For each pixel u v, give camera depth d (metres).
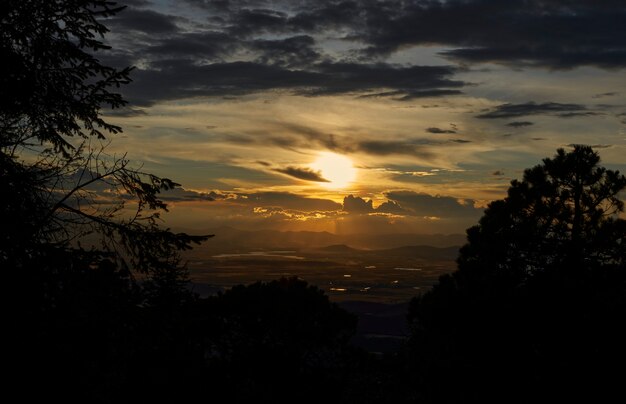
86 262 8.32
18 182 8.48
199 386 15.14
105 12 8.95
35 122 9.09
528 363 18.48
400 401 25.44
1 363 7.46
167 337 10.01
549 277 18.69
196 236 9.36
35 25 8.62
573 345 17.48
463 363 20.39
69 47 8.83
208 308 20.75
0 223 8.10
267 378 23.64
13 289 7.74
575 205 19.72
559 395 17.38
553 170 19.75
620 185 19.28
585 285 17.98
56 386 7.67
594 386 16.91
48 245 8.30
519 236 19.70
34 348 7.62
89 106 9.12
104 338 8.20
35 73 8.71
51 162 9.22
